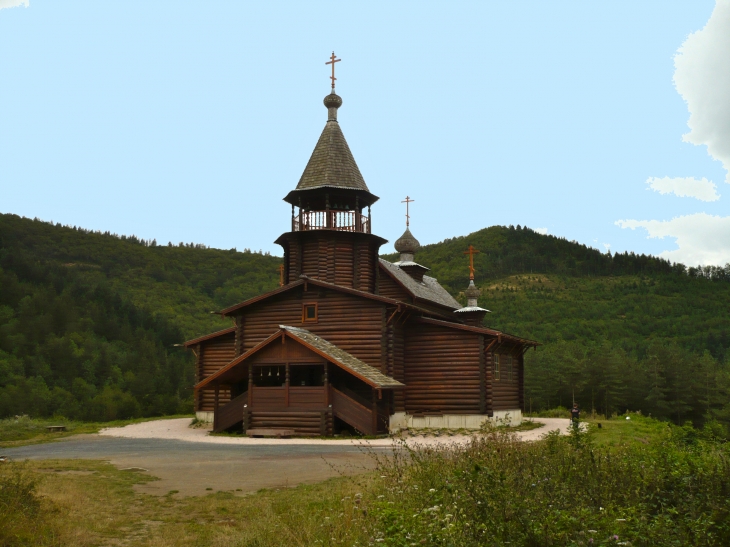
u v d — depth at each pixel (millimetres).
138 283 146875
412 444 23656
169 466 17609
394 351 32312
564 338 128625
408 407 33156
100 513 11742
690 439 21391
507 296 161125
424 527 8094
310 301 32875
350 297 32250
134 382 85250
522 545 7531
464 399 32344
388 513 8430
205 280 153750
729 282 191625
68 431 31609
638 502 9289
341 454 20266
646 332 140875
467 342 32750
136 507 12359
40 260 145625
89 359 93125
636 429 27766
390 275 39469
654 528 7879
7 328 95625
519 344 37094
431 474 11742
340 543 8914
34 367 86562
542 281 184875
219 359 37062
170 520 11445
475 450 13375
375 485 12789
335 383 31016
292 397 28312
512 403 36938
